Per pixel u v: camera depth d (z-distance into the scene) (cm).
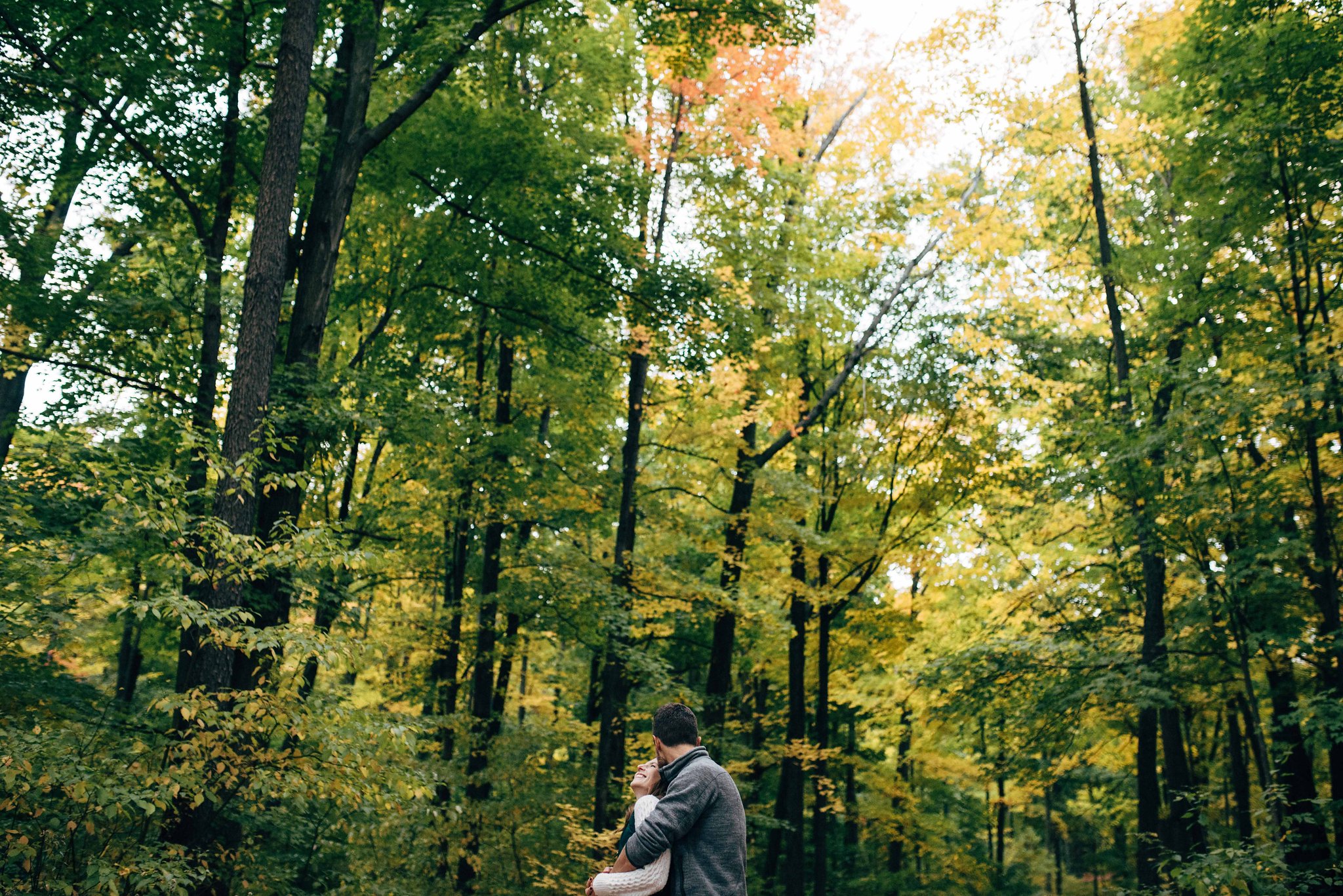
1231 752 1830
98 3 869
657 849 283
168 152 947
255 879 780
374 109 1161
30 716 673
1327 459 1169
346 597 1145
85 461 835
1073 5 1425
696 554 1841
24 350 952
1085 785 2297
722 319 1171
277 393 862
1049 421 1666
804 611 1569
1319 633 1096
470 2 997
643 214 1265
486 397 1423
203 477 940
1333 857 1003
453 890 1172
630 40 1370
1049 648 1386
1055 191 1641
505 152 1121
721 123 1300
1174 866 1282
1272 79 1097
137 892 488
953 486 1528
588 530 1652
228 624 600
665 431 1479
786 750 1430
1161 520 1216
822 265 1505
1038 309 1662
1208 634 1242
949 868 2117
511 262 1170
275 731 563
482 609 1344
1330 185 1090
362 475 1742
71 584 888
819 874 1614
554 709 1911
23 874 515
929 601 1802
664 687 1174
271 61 987
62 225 1206
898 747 2286
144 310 950
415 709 1652
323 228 941
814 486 1550
